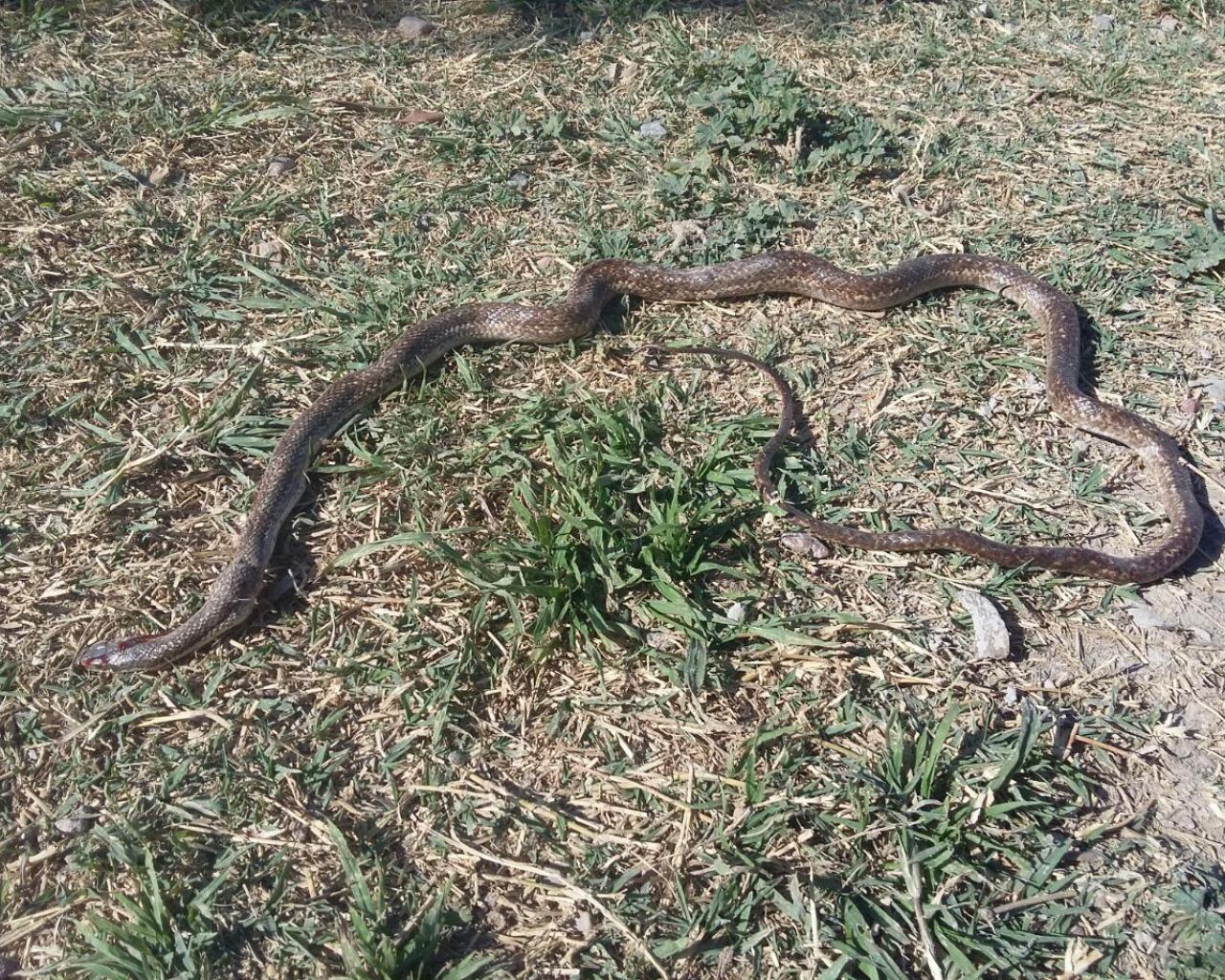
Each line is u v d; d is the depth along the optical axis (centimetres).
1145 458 82
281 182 106
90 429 82
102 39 124
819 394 87
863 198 107
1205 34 134
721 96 113
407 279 95
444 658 68
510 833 60
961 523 78
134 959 54
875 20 134
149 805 61
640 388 86
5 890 57
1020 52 129
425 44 127
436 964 54
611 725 65
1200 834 61
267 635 70
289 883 58
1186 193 108
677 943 55
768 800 61
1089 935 56
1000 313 96
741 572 72
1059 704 67
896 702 66
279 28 127
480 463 79
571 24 131
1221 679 69
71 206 101
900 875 58
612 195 106
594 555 71
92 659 67
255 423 82
